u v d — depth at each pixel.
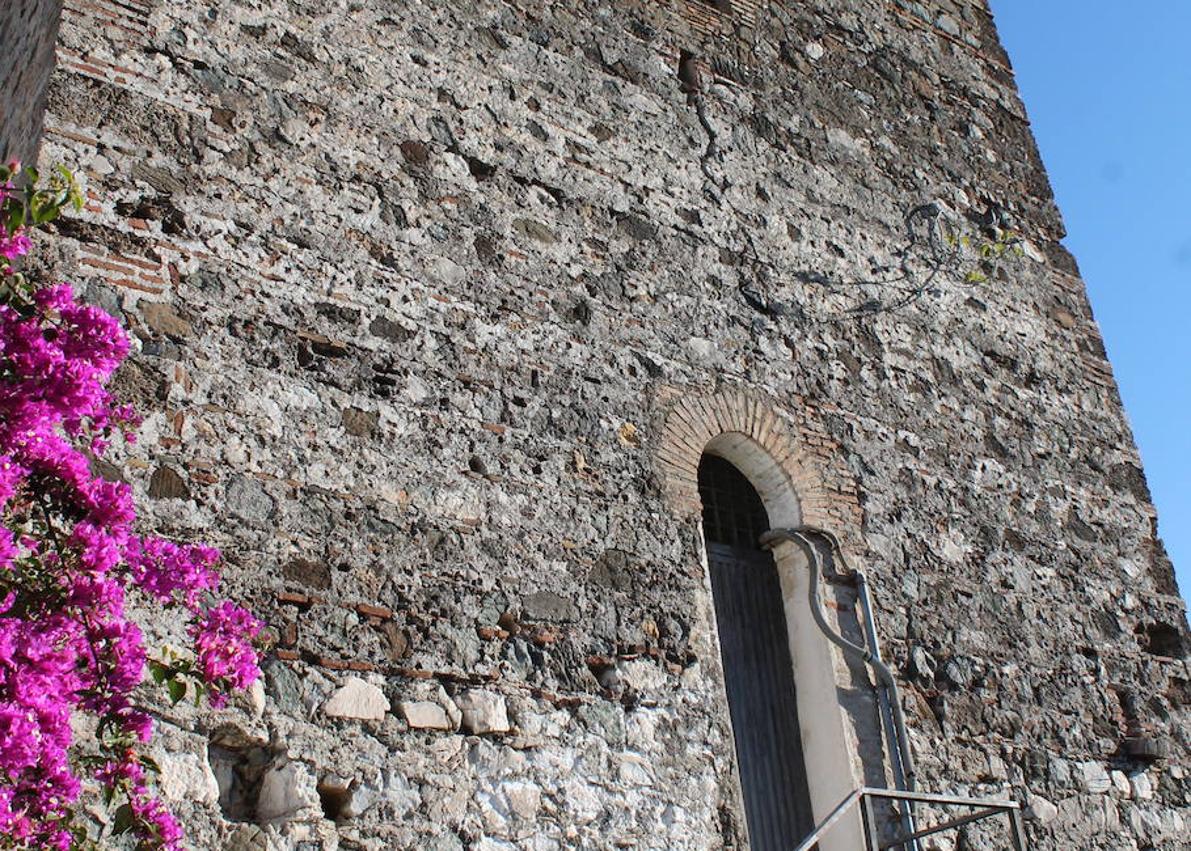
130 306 5.90
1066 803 7.75
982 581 8.27
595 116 8.17
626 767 6.27
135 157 6.24
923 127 10.16
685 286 7.96
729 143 8.76
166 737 5.20
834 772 7.17
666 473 7.23
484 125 7.61
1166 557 9.38
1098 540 9.07
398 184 7.07
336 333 6.45
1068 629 8.48
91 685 4.23
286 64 6.99
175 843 4.45
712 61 9.05
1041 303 10.02
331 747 5.55
